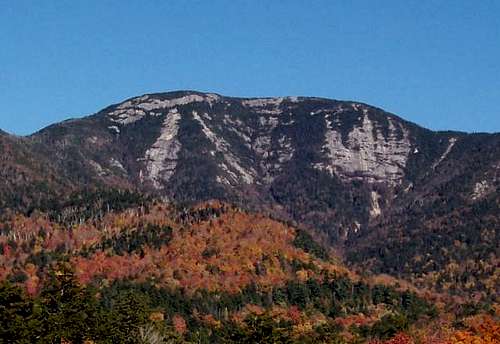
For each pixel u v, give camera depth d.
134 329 114.25
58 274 104.69
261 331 108.81
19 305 87.69
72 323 94.38
